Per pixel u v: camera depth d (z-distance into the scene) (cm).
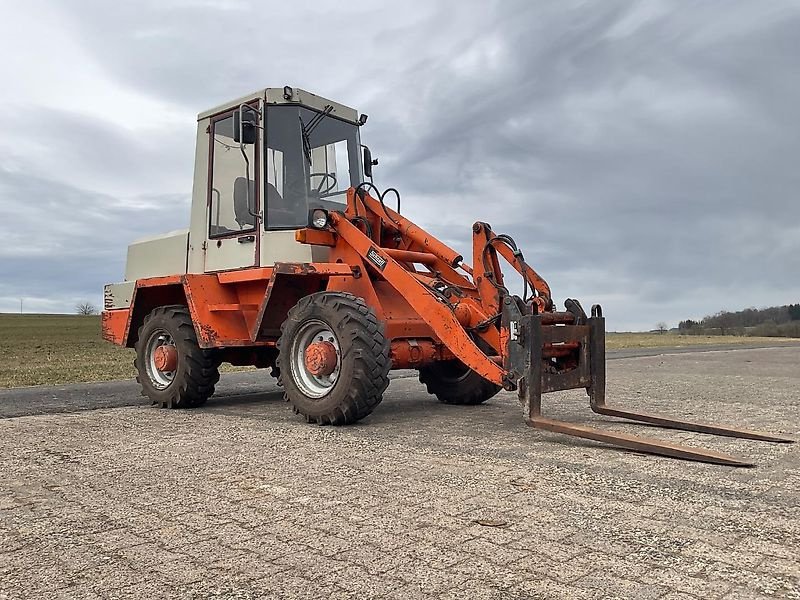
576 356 509
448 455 402
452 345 502
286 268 555
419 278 563
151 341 696
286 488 328
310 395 534
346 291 575
